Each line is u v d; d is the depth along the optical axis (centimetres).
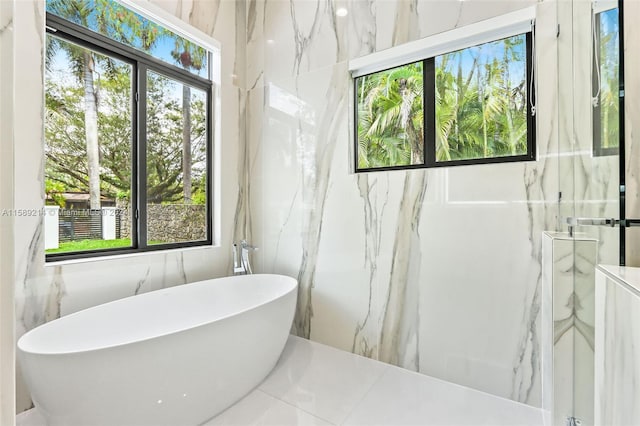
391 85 216
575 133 122
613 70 86
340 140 225
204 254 243
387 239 205
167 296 201
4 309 27
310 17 239
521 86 174
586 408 109
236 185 270
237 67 270
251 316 163
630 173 116
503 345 168
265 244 266
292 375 191
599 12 96
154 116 224
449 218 184
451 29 182
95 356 115
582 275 111
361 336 215
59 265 165
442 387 179
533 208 161
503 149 179
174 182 237
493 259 171
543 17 158
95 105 193
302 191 245
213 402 151
